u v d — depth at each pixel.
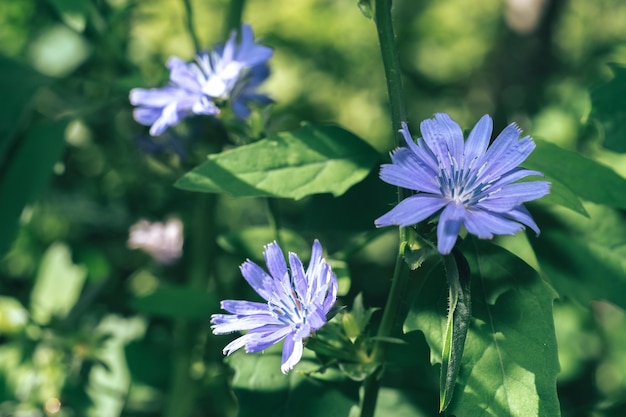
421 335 0.36
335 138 0.34
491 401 0.30
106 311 0.55
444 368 0.27
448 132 0.29
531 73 0.89
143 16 0.64
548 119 0.64
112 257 0.62
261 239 0.40
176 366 0.47
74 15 0.46
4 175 0.44
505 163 0.28
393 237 0.74
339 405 0.34
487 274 0.31
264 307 0.30
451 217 0.27
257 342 0.29
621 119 0.37
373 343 0.33
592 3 1.00
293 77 0.99
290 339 0.29
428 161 0.28
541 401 0.29
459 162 0.28
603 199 0.34
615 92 0.37
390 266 0.71
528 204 0.36
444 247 0.27
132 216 0.61
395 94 0.30
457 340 0.27
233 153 0.34
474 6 1.18
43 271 0.56
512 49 0.91
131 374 0.49
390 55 0.30
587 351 0.66
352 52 1.01
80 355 0.49
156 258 0.55
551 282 0.35
